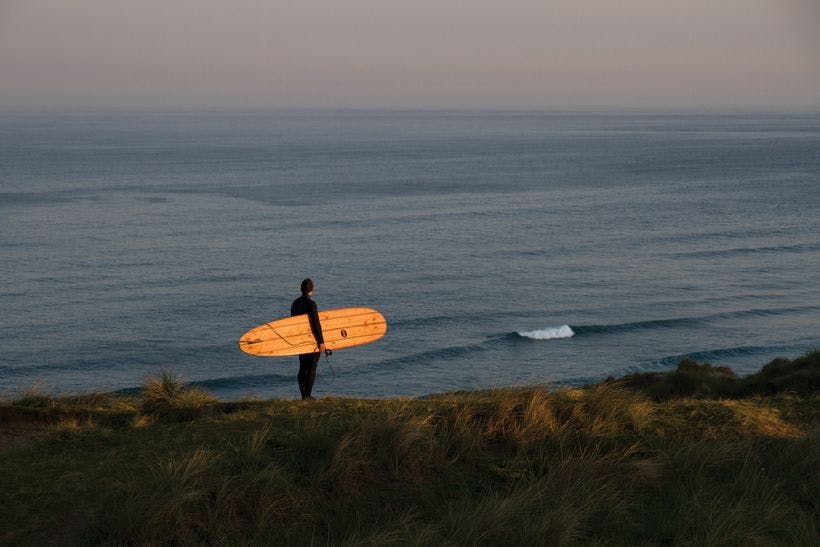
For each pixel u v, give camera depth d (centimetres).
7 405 1002
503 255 8131
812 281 6781
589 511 731
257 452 773
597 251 8375
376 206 12531
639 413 979
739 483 809
